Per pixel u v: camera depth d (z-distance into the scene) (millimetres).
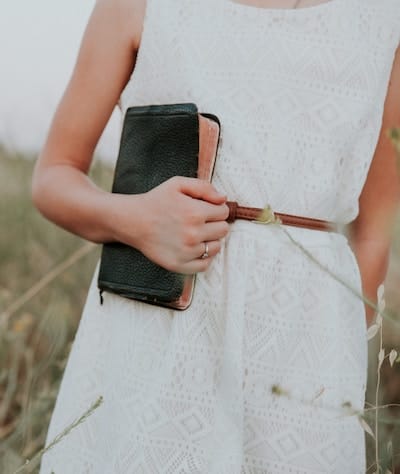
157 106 1413
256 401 1356
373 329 1328
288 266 1379
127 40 1497
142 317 1408
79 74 1543
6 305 2947
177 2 1453
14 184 3656
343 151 1431
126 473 1318
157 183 1397
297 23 1414
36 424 2297
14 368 2434
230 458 1294
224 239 1379
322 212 1422
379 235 1596
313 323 1389
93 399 1455
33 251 3381
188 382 1336
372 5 1457
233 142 1390
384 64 1463
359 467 1430
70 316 2965
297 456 1354
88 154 1565
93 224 1443
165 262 1341
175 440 1321
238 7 1427
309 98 1405
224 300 1360
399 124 1555
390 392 2492
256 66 1404
